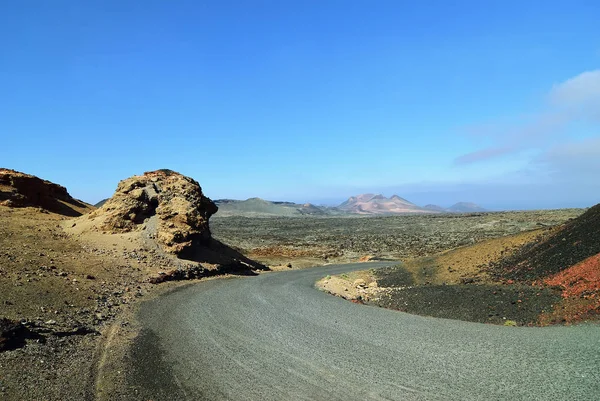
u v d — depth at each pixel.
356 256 52.56
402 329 11.66
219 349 9.82
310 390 7.51
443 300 15.57
